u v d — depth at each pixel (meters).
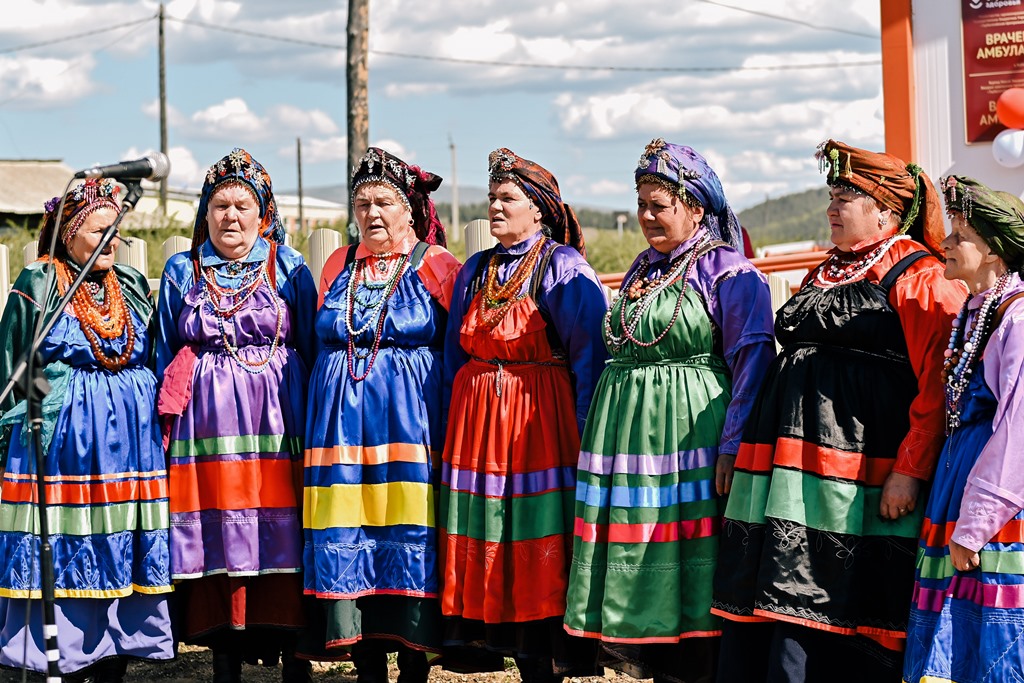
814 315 4.04
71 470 4.96
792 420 3.98
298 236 12.66
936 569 3.74
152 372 5.19
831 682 3.97
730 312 4.30
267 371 5.04
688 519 4.28
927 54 6.68
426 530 4.82
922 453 3.85
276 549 4.97
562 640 4.61
